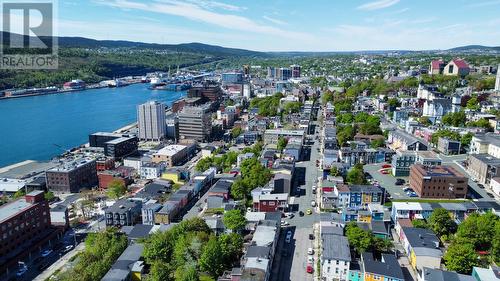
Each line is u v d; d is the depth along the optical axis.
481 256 147.00
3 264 146.75
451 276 125.00
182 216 194.50
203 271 140.38
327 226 164.75
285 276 141.88
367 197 196.25
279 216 174.88
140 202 198.50
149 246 145.75
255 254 137.50
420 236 151.50
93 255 144.62
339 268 137.00
